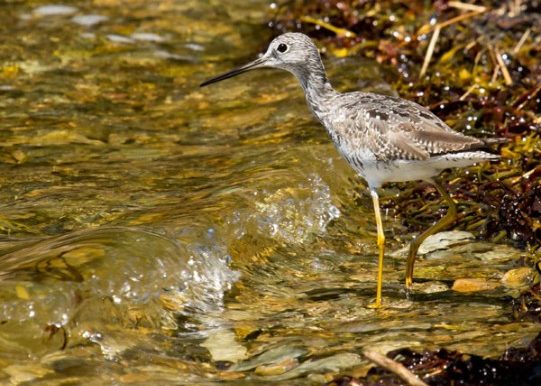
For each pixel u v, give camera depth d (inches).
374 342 440.8
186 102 707.4
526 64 726.5
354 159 531.2
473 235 554.3
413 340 441.4
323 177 584.4
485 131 639.1
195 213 523.2
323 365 422.3
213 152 622.2
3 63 753.0
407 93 706.2
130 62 770.2
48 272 452.1
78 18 842.2
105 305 446.0
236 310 471.5
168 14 864.3
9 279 445.7
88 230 500.4
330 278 510.6
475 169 602.9
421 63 746.8
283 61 589.6
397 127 505.7
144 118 679.7
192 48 800.3
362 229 564.7
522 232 546.0
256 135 649.0
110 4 876.6
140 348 433.4
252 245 521.3
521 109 660.1
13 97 700.7
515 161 603.2
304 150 609.0
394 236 559.8
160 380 410.0
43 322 430.9
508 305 473.7
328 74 733.9
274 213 544.4
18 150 622.2
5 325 427.8
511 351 422.9
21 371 409.4
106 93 716.7
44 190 567.2
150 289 461.7
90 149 628.1
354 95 560.4
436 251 540.1
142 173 590.2
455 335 445.1
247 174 578.6
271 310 473.4
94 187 570.6
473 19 768.3
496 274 509.4
